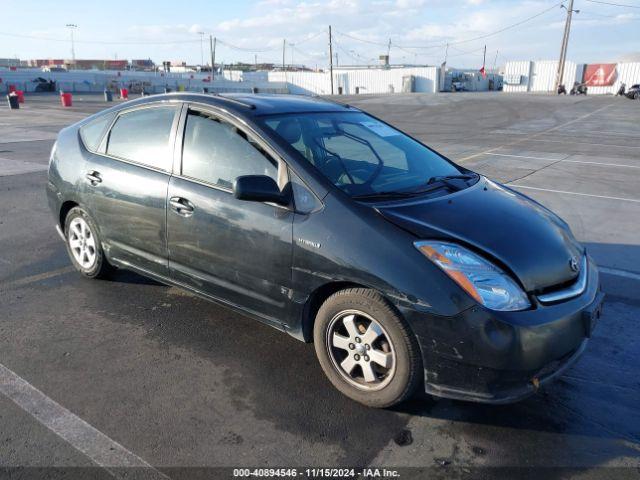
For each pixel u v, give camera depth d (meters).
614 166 11.20
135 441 2.70
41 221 6.67
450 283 2.63
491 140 16.03
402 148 3.92
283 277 3.13
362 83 74.44
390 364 2.86
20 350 3.54
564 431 2.84
